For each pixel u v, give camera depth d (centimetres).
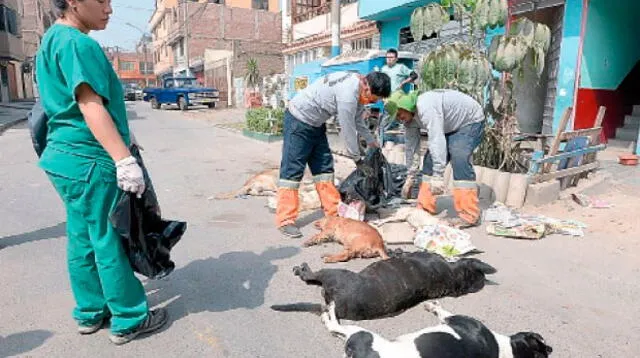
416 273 314
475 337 238
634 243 428
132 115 2177
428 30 627
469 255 403
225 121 1781
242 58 2866
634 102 919
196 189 659
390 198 555
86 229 262
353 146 477
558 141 569
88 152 246
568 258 397
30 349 267
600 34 832
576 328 289
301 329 289
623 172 683
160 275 276
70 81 229
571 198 568
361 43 1672
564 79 851
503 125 608
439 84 591
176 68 4294
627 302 322
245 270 375
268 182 624
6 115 1998
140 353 264
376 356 229
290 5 2447
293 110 446
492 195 568
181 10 3681
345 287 300
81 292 275
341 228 413
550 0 862
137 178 240
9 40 2850
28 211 549
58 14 248
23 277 363
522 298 327
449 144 474
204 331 286
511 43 554
